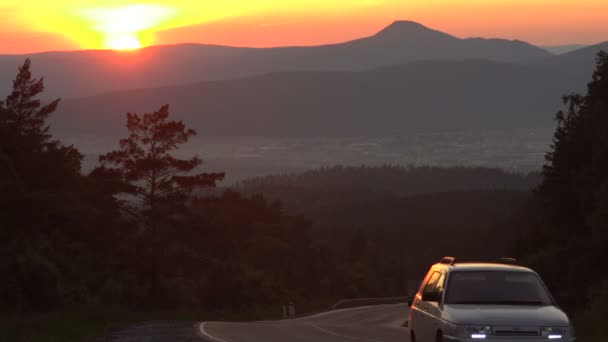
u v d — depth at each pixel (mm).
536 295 13758
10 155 53656
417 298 15914
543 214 57531
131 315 34469
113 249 57875
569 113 54375
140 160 61125
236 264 70438
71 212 50094
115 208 61188
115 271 53750
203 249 64312
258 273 76625
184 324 29141
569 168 53125
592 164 47031
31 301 35281
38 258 36594
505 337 12625
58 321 25156
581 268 42344
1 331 21234
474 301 13672
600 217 39312
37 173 54812
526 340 12602
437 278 14820
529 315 12922
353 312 64375
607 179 40812
